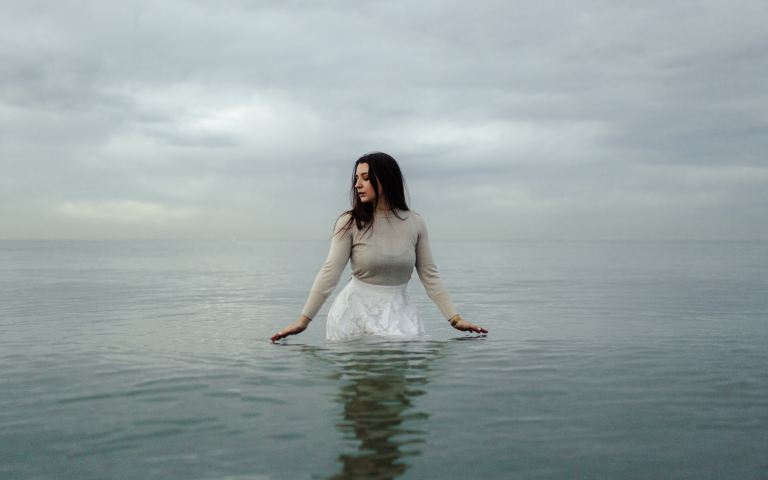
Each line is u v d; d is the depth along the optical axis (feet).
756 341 14.49
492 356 11.84
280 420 7.55
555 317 21.24
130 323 19.15
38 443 6.79
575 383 9.61
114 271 62.23
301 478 5.71
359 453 6.39
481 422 7.48
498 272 64.54
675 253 176.35
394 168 13.15
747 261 100.53
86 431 7.20
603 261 104.47
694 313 22.53
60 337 15.48
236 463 6.11
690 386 9.46
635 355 12.17
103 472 5.91
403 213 13.48
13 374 10.43
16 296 30.63
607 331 16.80
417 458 6.24
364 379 9.76
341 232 13.38
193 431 7.15
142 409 8.13
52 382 9.78
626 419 7.68
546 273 61.46
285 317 21.25
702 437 6.98
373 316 13.42
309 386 9.31
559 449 6.54
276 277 53.52
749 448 6.59
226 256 140.97
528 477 5.77
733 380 9.91
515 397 8.71
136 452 6.46
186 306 25.75
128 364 11.23
